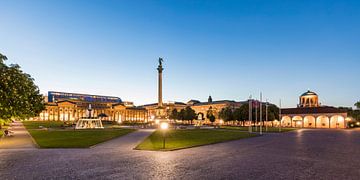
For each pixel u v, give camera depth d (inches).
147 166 697.6
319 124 4658.0
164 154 925.8
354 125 4690.0
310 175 610.5
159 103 3572.8
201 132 2356.1
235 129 3127.5
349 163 772.6
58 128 2787.9
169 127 3304.6
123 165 709.9
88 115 3196.4
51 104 7450.8
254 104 2603.3
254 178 576.7
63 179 554.9
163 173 616.1
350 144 1371.8
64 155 884.6
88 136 1669.5
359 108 5073.8
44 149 1045.8
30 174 599.2
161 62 3590.1
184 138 1631.4
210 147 1178.6
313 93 6058.1
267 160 816.3
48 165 704.4
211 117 5433.1
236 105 6776.6
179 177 578.6
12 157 837.2
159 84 3595.0
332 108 4554.6
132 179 557.6
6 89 1323.8
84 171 631.8
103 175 591.5
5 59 1369.3
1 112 1365.7
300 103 6318.9
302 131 2972.4
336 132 2741.1
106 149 1053.8
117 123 4606.3
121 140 1437.0
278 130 3107.8
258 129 3272.6
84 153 935.7
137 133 2011.6
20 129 2600.9
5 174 599.2
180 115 5462.6
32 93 2116.1
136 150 1026.7
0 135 1743.4
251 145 1288.1
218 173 621.0
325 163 770.2
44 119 7278.5
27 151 983.6
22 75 1697.8
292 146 1255.5
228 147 1186.0
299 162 784.3
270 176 596.7
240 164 740.0
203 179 562.6
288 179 571.5
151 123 4276.6
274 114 4256.9
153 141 1392.7
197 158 841.5
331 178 583.2
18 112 1577.3
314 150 1092.5
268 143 1409.9
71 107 7741.1
